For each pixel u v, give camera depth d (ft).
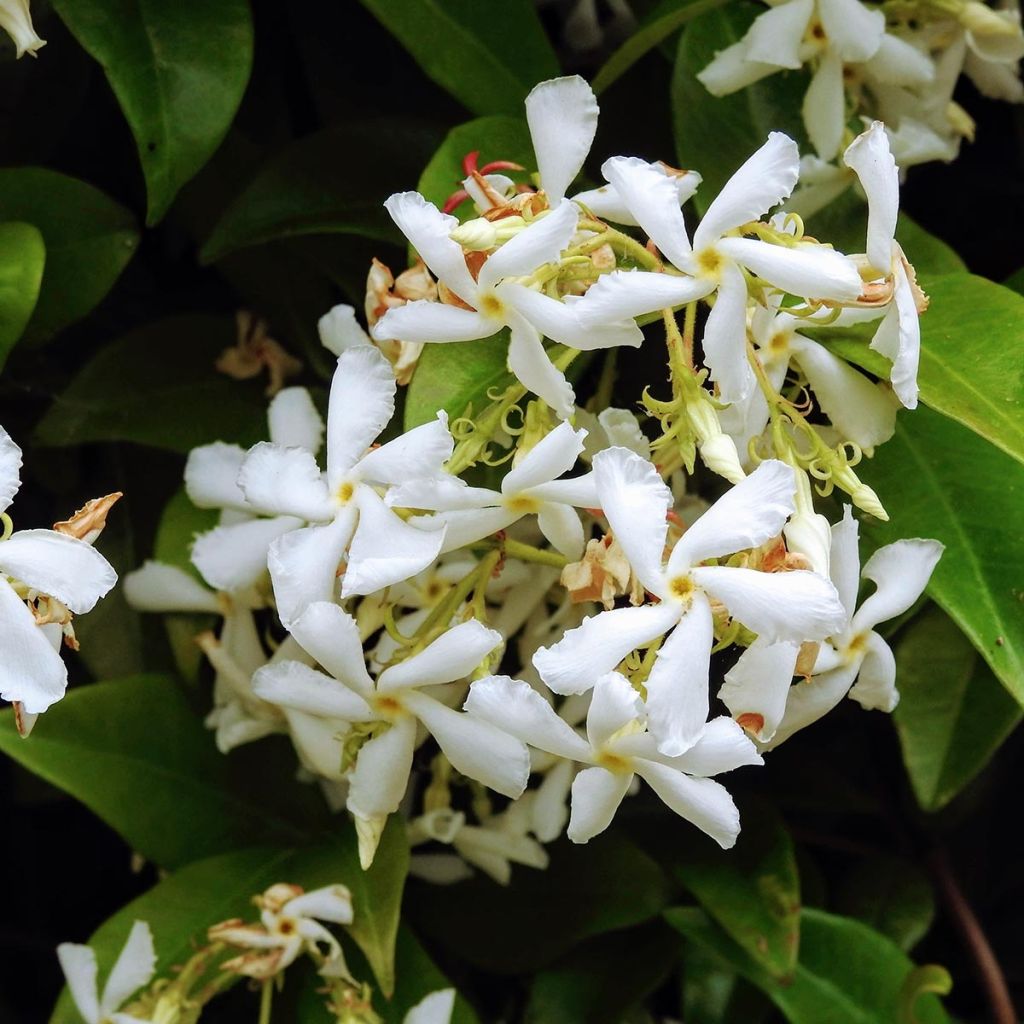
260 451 0.90
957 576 0.95
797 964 1.06
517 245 0.87
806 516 0.89
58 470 1.10
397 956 1.02
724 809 0.89
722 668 0.96
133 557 1.09
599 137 1.08
